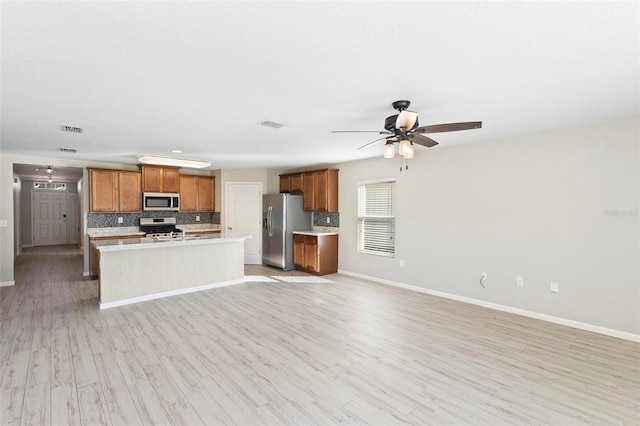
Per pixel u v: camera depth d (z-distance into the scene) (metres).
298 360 2.83
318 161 6.27
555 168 3.75
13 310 4.14
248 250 7.68
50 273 6.38
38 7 1.46
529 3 1.45
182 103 2.83
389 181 5.61
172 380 2.48
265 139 4.25
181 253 5.03
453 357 2.90
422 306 4.39
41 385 2.39
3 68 2.12
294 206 6.97
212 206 7.71
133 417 2.05
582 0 1.42
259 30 1.68
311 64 2.08
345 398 2.28
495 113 3.12
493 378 2.55
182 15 1.54
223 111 3.06
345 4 1.46
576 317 3.62
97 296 4.80
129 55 1.95
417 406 2.19
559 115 3.18
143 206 6.46
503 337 3.35
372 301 4.61
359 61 2.04
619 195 3.34
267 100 2.75
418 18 1.57
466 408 2.17
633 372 2.64
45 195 10.76
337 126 3.59
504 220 4.18
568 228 3.67
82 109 2.98
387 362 2.80
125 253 4.46
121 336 3.31
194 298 4.74
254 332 3.45
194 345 3.11
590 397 2.30
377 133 3.88
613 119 3.32
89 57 1.98
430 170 5.01
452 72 2.20
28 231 10.42
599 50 1.88
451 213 4.74
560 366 2.74
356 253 6.22
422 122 3.41
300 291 5.16
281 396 2.29
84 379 2.48
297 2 1.44
